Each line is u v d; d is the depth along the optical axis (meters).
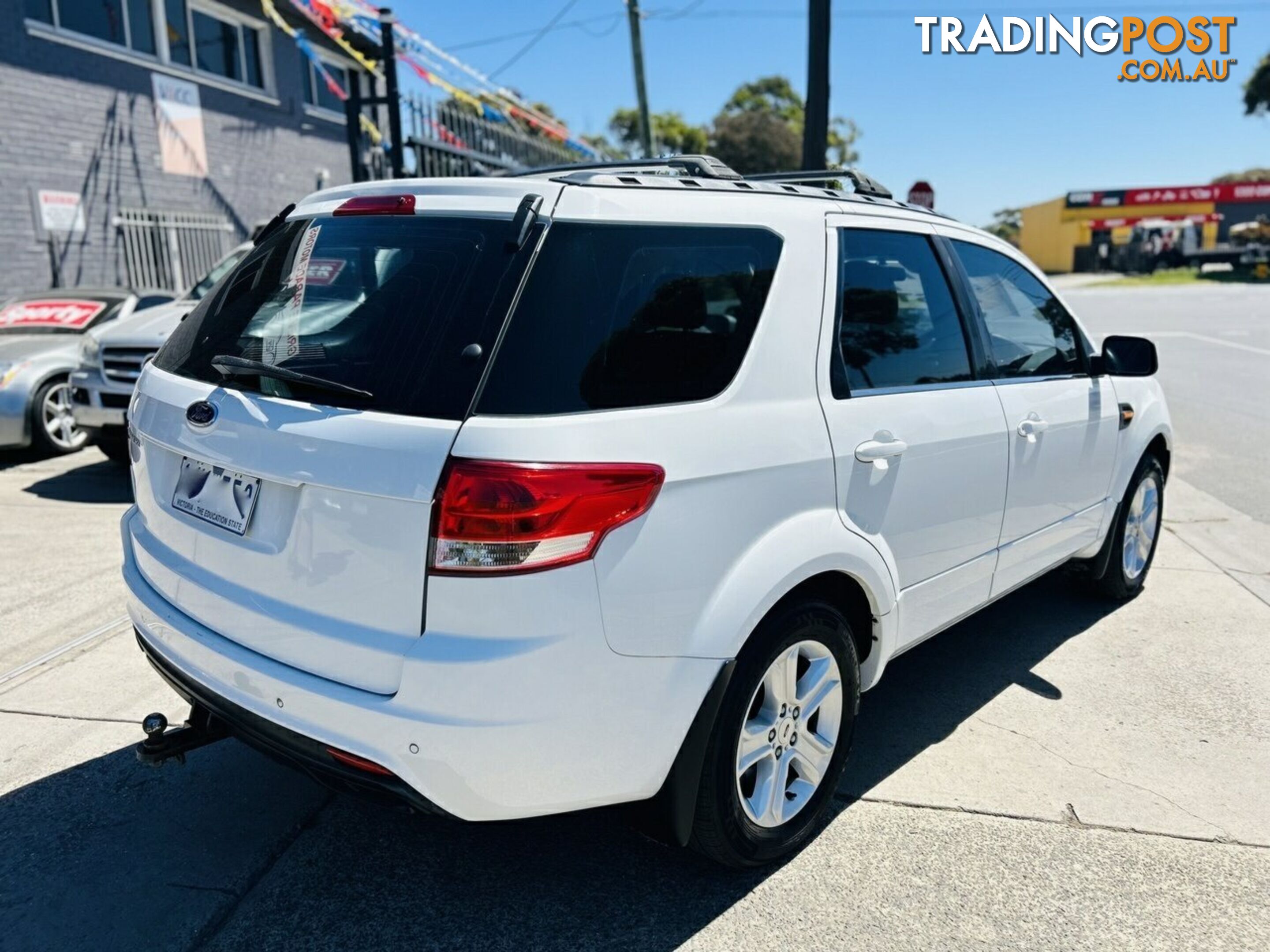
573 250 2.32
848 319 2.93
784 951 2.49
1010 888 2.74
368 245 2.52
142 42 12.33
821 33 10.17
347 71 16.41
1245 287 35.75
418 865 2.82
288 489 2.33
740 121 40.78
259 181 14.40
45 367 8.03
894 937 2.54
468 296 2.25
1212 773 3.34
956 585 3.40
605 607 2.19
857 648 3.05
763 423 2.54
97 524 6.18
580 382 2.24
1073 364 4.17
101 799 3.12
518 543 2.08
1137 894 2.71
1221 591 5.09
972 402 3.34
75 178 11.34
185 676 2.59
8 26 10.45
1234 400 11.33
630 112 41.31
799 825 2.83
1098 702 3.86
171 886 2.71
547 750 2.17
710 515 2.38
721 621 2.40
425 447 2.11
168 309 7.66
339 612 2.25
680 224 2.54
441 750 2.10
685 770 2.43
